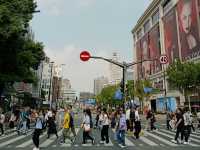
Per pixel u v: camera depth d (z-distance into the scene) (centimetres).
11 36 2461
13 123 2502
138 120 1847
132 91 7138
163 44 7488
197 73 4103
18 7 2488
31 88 7181
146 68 8912
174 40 6675
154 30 8200
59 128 2548
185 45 6038
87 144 1522
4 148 1345
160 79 7575
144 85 7019
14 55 2767
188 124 1580
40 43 3173
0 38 2389
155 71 8025
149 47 8725
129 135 2011
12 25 2284
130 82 7638
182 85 4288
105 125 1570
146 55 9025
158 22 7862
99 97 12419
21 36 2730
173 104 6619
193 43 5666
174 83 4478
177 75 4281
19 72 2967
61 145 1470
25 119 2134
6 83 3155
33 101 6216
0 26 2264
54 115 2016
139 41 9869
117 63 2230
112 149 1320
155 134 2166
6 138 1828
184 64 4375
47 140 1719
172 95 6681
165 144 1546
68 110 1617
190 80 4166
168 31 7075
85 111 1556
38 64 3284
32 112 2486
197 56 5478
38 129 1293
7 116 3052
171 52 6869
